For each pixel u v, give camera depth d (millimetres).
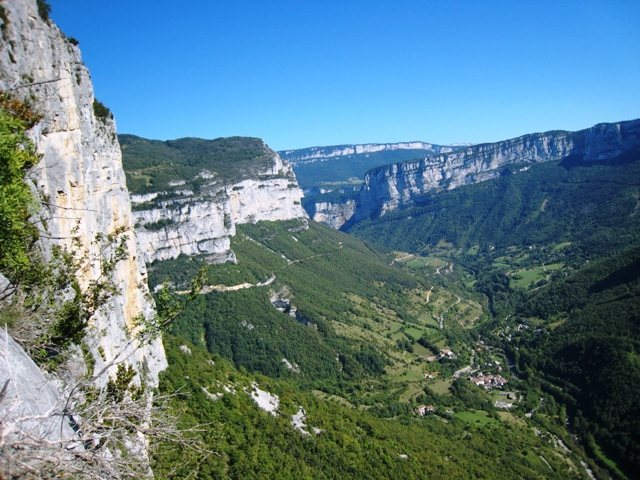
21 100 24031
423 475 67188
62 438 12203
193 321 149875
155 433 14711
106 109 44312
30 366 14266
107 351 31859
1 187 17000
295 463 55844
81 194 31156
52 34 29109
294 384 133000
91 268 31047
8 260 17359
